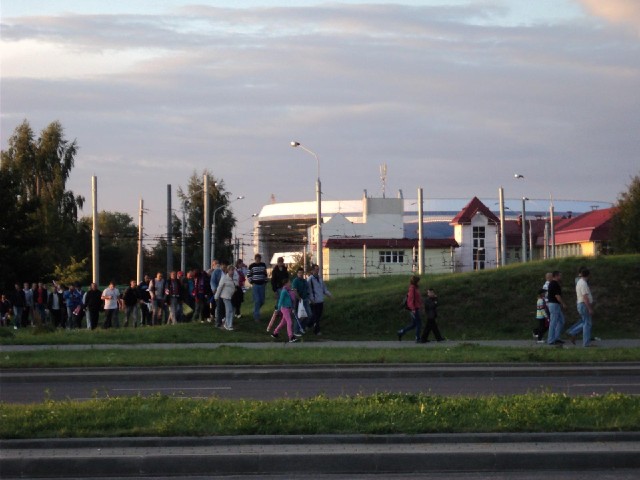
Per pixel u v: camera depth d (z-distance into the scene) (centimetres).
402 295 3134
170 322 3281
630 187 6631
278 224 12288
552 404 1175
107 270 9556
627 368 1939
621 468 964
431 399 1235
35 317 3794
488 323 3023
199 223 10031
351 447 1009
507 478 937
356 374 1917
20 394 1647
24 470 952
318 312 2830
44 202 7562
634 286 3188
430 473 959
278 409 1165
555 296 2475
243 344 2547
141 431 1053
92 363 2027
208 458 959
